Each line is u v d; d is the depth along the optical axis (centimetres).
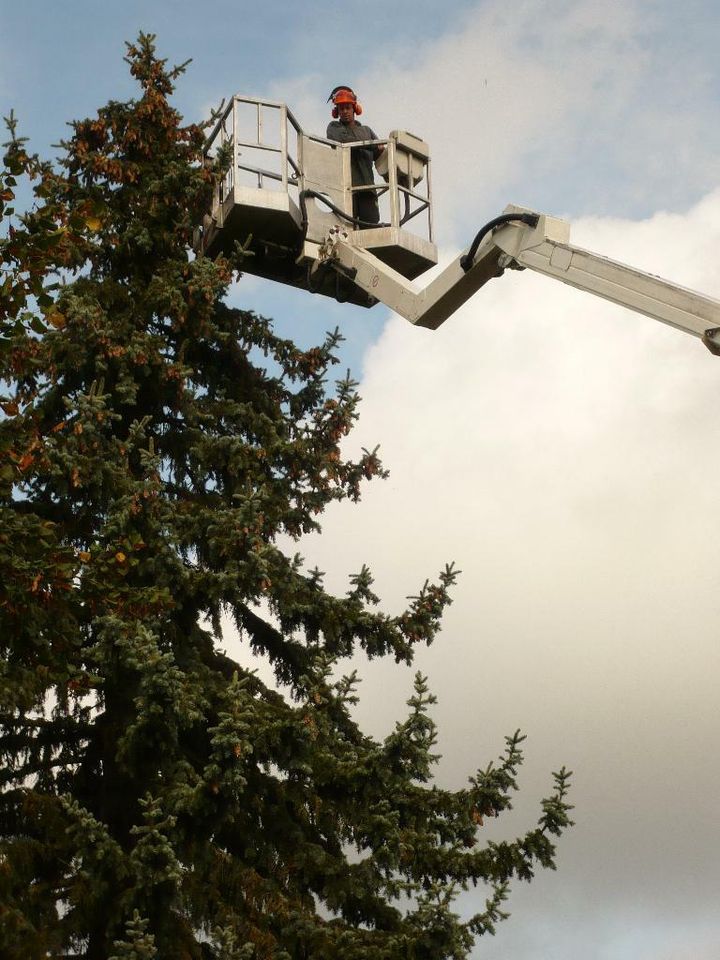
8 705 1358
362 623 1645
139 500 1539
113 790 1540
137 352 1669
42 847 1437
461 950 1418
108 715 1576
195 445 1698
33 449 1366
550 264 1395
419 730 1464
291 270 1861
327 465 1717
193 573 1577
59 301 1652
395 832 1482
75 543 1628
